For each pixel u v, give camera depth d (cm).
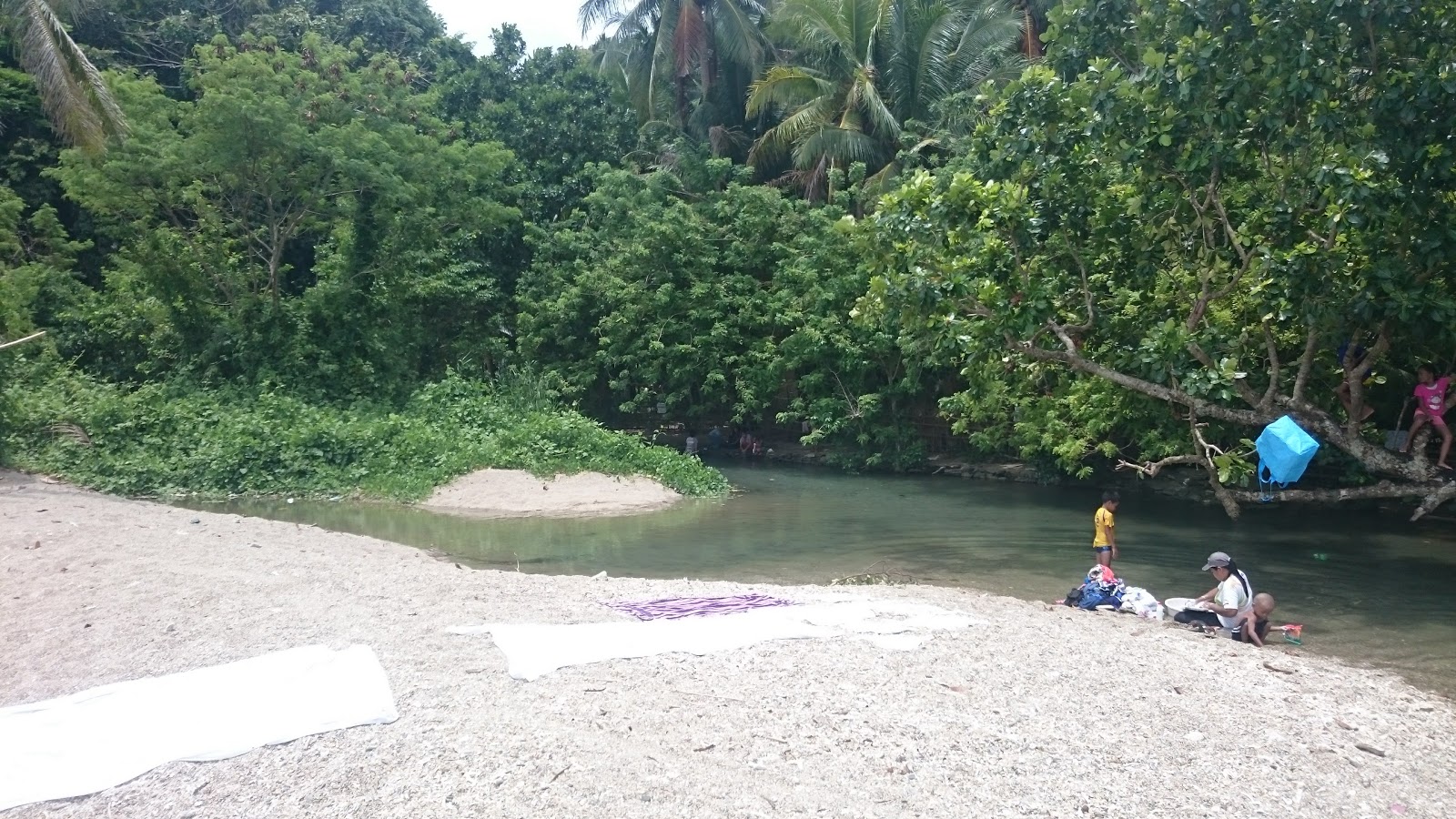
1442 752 589
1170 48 1135
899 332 2127
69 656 682
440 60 3306
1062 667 691
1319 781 525
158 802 463
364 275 2441
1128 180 1258
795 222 2545
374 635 727
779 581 1185
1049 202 1218
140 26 2909
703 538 1482
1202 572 1227
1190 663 732
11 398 1833
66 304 2403
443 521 1619
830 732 548
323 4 3366
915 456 2341
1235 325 1296
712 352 2525
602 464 1964
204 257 2325
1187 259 1251
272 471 1870
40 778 480
